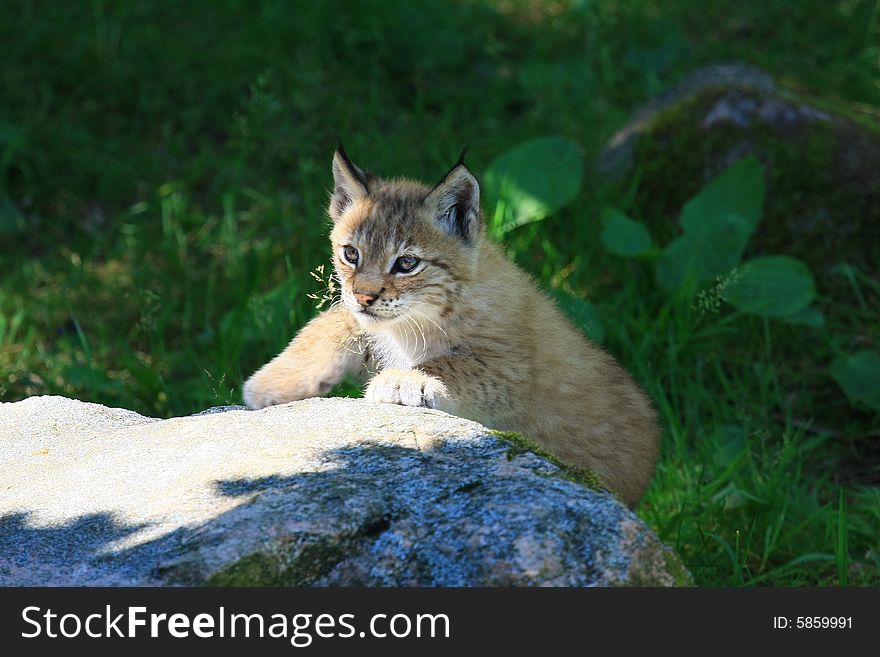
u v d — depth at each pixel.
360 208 8.32
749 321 11.85
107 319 12.73
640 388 9.15
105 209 14.66
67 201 14.68
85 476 6.14
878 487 10.23
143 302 12.69
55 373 11.59
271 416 6.55
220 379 10.16
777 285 11.29
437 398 7.40
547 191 12.38
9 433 7.11
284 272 12.99
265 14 16.78
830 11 17.84
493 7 18.36
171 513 5.56
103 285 13.28
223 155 15.27
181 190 14.62
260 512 5.38
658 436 9.09
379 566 5.17
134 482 5.95
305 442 6.06
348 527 5.26
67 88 16.00
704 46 17.12
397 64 16.78
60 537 5.57
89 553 5.43
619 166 13.30
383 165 14.36
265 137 15.25
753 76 13.83
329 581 5.17
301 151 14.91
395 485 5.54
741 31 17.67
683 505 9.05
